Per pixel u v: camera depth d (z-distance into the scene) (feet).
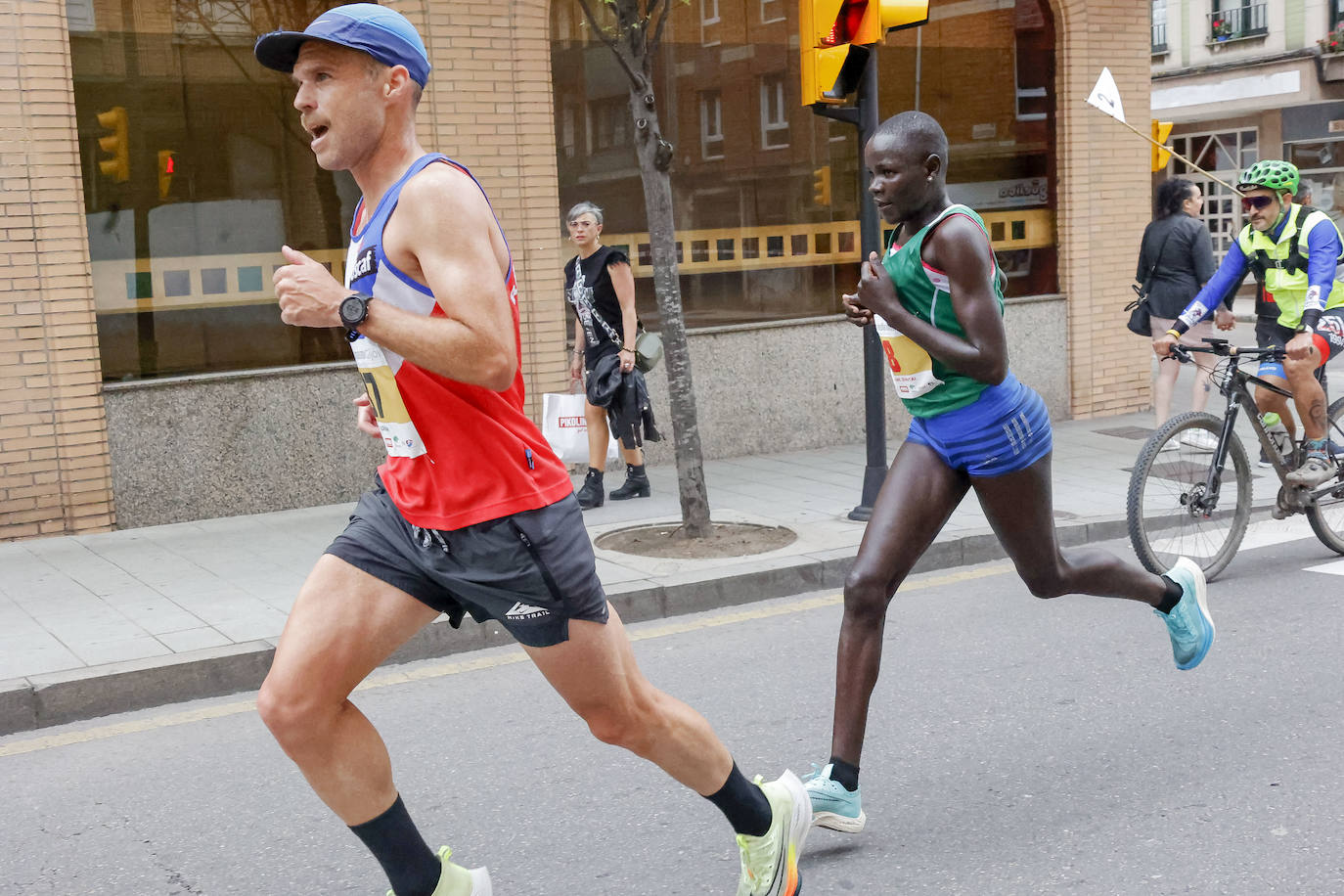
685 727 9.78
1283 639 18.39
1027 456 12.29
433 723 16.16
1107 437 36.17
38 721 16.62
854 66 24.08
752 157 33.96
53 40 25.22
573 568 8.93
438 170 8.45
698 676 17.74
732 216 33.76
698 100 32.96
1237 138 88.99
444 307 8.28
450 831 12.88
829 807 11.87
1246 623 19.22
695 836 12.66
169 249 27.37
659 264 23.94
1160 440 21.13
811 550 23.35
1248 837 12.17
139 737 16.16
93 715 16.96
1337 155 82.74
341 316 8.20
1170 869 11.58
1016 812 12.91
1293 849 11.90
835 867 11.80
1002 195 38.17
